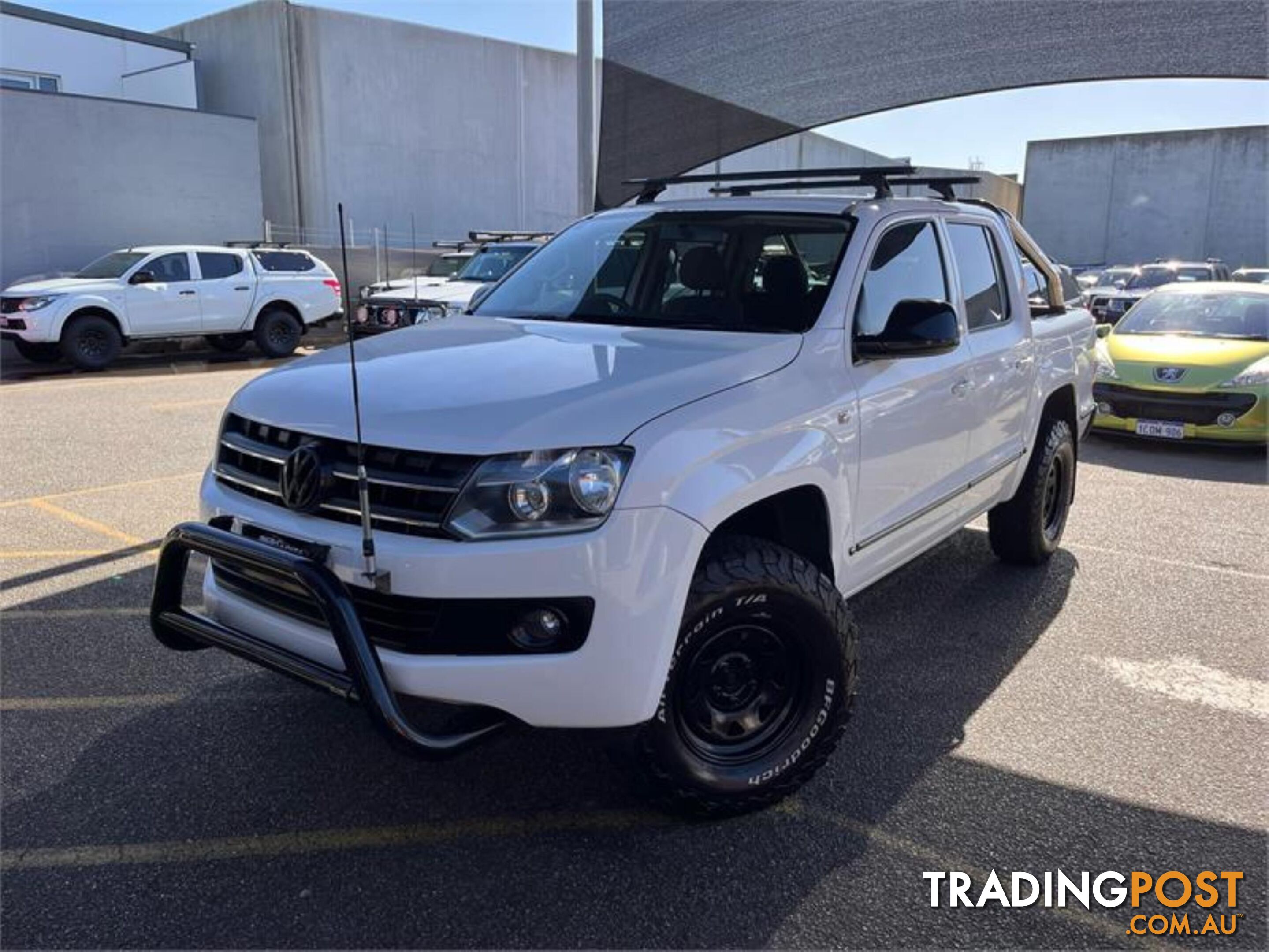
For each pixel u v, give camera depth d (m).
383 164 24.36
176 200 19.27
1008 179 34.53
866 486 3.61
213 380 13.66
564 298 4.22
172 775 3.41
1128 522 6.85
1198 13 5.19
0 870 2.89
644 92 7.51
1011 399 4.84
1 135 16.97
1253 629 4.86
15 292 14.27
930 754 3.65
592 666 2.69
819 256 3.81
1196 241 39.69
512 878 2.90
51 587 5.19
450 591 2.64
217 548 2.93
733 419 2.99
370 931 2.67
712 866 2.97
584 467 2.66
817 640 3.17
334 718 3.84
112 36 23.25
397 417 2.85
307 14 22.78
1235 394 8.97
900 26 6.25
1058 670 4.38
